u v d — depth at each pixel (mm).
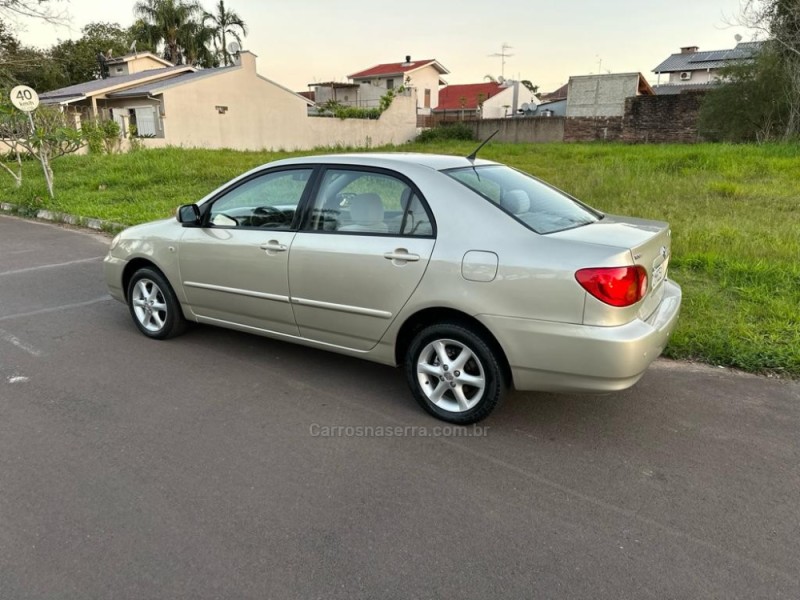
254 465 3125
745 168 13258
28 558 2447
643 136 27391
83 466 3105
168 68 31109
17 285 6633
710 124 21797
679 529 2621
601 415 3650
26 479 2986
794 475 3012
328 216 3834
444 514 2732
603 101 28781
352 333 3793
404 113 33656
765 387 4012
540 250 3080
